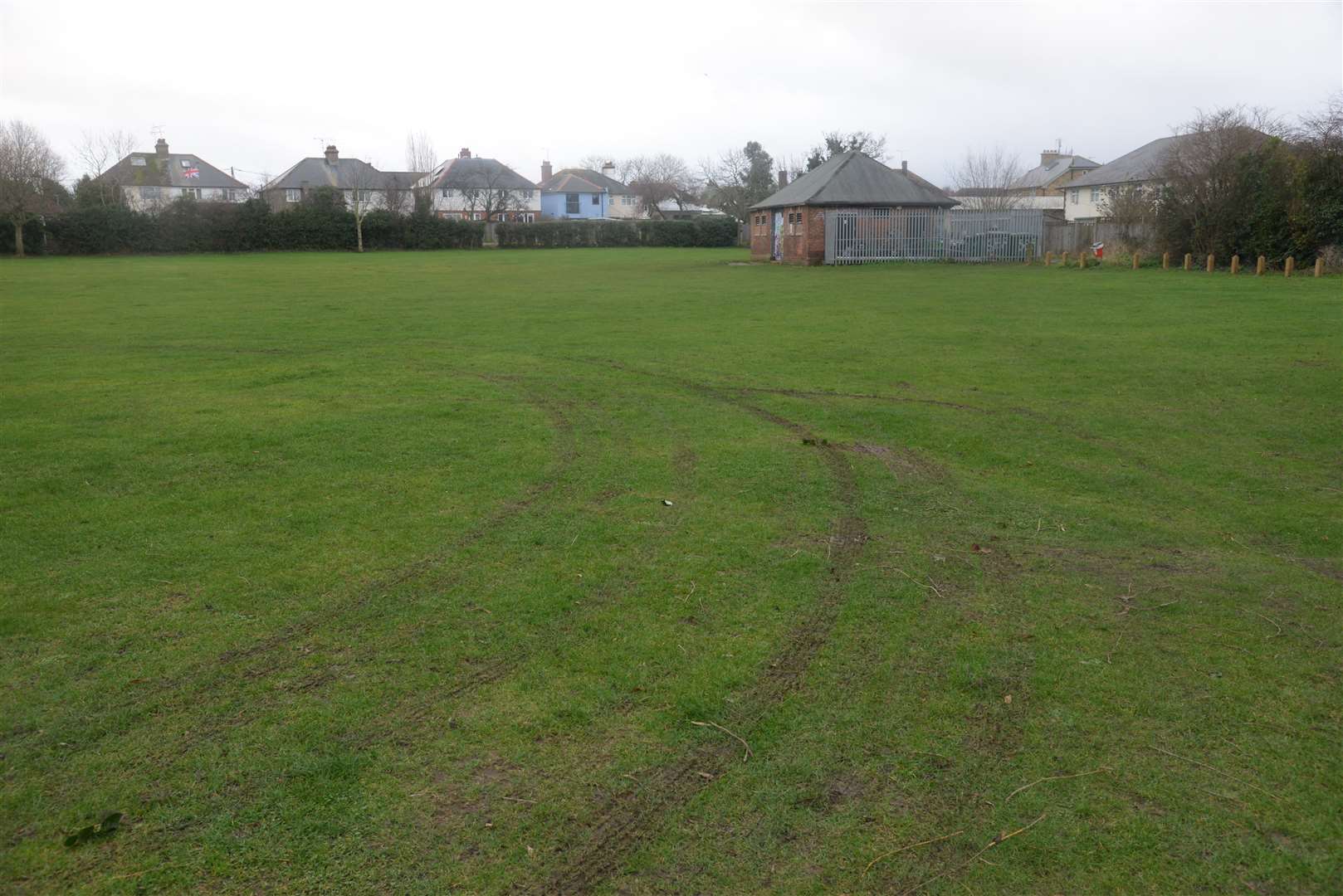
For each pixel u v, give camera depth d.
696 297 21.27
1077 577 5.06
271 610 4.69
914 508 6.23
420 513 6.17
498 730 3.61
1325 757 3.41
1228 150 28.53
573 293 22.72
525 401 9.73
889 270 31.47
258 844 2.99
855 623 4.50
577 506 6.28
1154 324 15.00
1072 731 3.58
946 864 2.89
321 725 3.65
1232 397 9.49
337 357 12.76
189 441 8.11
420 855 2.94
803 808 3.15
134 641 4.36
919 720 3.67
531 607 4.70
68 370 11.84
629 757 3.43
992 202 51.19
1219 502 6.32
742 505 6.29
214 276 30.69
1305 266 25.88
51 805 3.20
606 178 103.25
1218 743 3.50
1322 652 4.21
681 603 4.73
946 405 9.34
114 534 5.79
